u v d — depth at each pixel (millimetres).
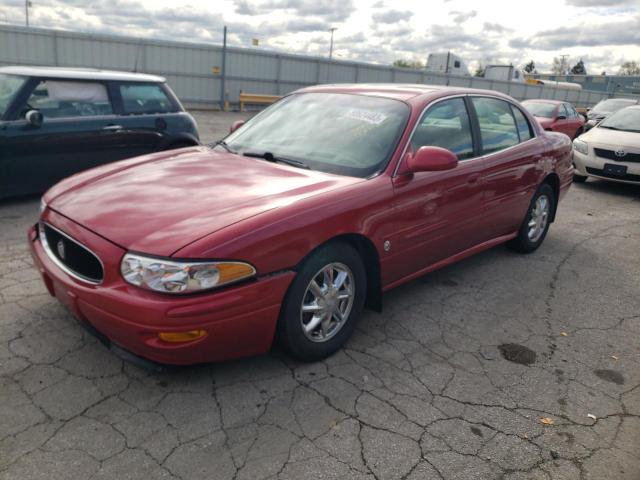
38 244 3180
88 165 6520
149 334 2475
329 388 2906
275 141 3947
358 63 28797
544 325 3854
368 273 3477
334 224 2977
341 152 3609
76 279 2746
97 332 2777
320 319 3084
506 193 4590
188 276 2447
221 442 2445
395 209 3387
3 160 5793
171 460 2318
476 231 4336
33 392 2715
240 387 2867
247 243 2596
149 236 2578
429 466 2381
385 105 3900
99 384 2812
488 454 2479
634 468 2445
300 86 27141
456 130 4105
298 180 3256
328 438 2514
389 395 2879
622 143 9047
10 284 3898
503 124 4746
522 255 5387
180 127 7398
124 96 6871
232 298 2562
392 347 3395
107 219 2771
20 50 19672
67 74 6426
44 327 3316
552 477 2365
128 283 2523
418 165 3398
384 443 2504
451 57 38969
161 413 2621
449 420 2703
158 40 22375
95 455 2320
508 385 3053
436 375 3104
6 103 5949
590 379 3174
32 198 6449
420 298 4188
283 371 3037
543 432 2658
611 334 3775
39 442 2377
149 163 3672
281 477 2260
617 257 5516
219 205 2855
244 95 24344
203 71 23906
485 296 4297
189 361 2604
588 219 7180
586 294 4473
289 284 2809
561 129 14281
